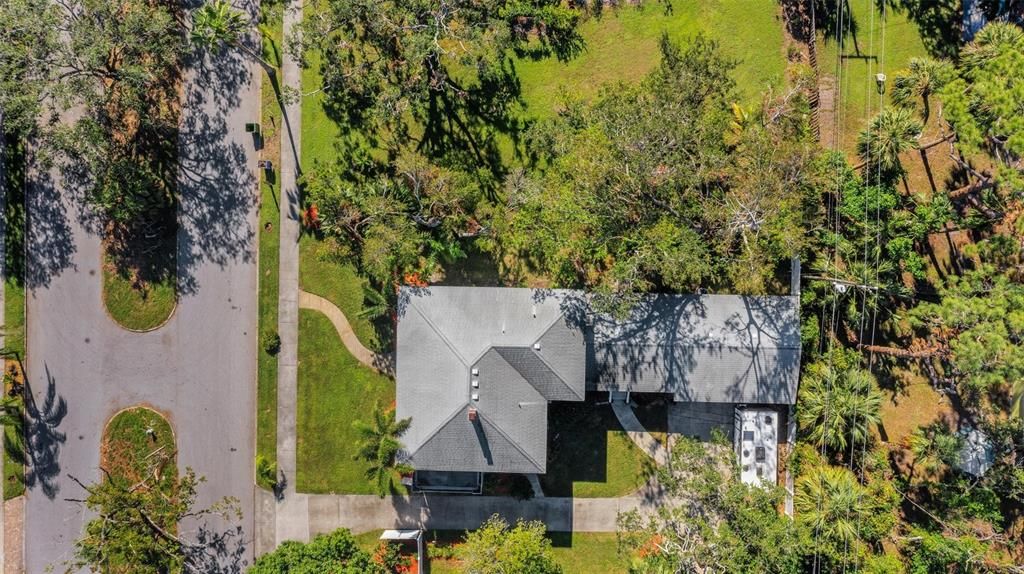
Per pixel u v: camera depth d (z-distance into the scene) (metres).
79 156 34.56
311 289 36.84
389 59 36.28
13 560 36.53
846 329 35.69
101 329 36.91
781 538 30.59
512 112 36.81
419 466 33.81
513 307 34.16
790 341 33.97
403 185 34.19
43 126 34.62
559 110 36.56
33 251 36.66
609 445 36.47
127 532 32.00
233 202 36.75
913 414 36.16
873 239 33.25
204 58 36.41
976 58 31.67
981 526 33.53
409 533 36.16
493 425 33.09
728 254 33.03
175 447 36.88
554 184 32.78
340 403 36.91
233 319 36.88
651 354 34.50
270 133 36.66
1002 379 28.27
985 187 33.34
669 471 35.53
